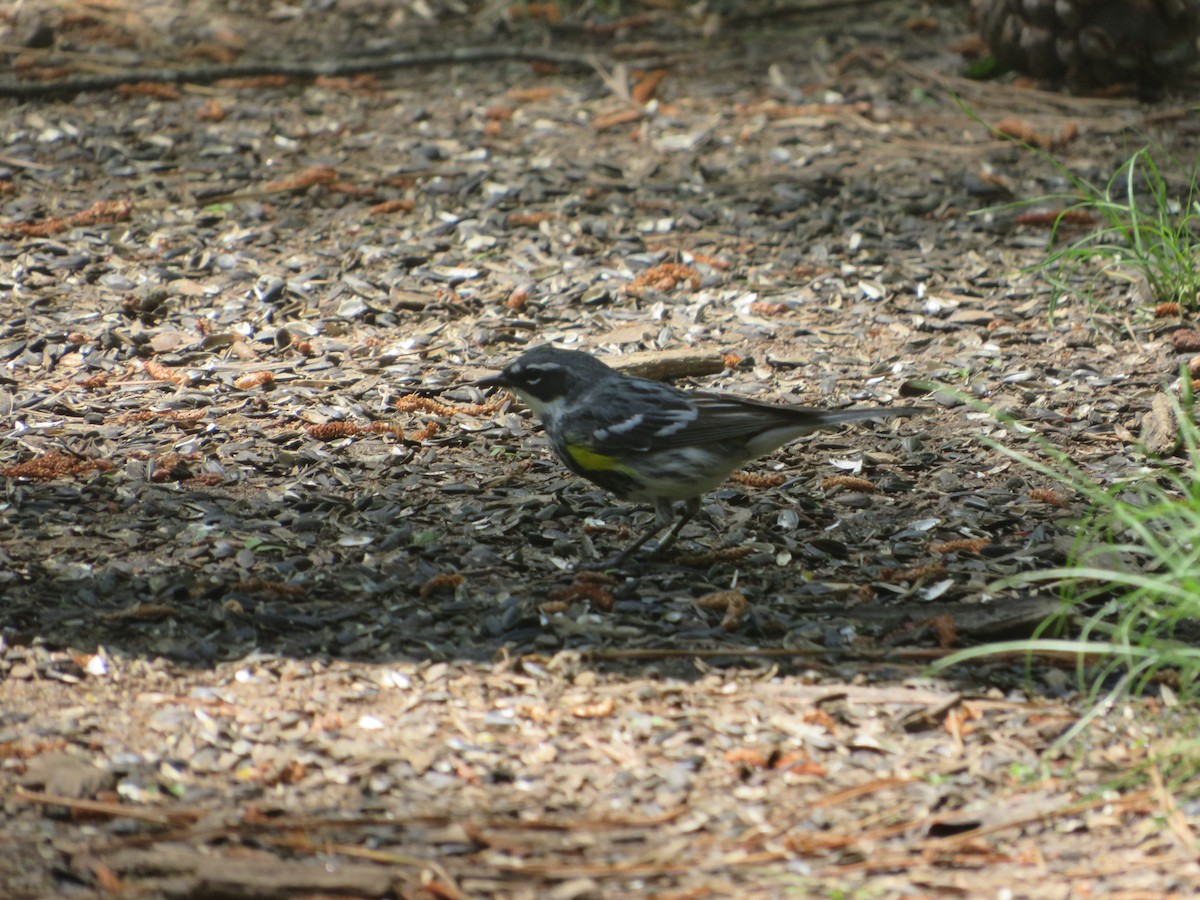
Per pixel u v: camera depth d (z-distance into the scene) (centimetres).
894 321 1412
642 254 1559
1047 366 1311
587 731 795
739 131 1902
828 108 1966
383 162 1805
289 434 1178
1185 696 829
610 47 2227
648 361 1291
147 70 2062
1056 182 1727
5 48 2127
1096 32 1958
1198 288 1412
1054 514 1056
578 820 714
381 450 1161
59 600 920
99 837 691
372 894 650
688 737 788
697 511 1010
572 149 1850
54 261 1515
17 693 820
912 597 949
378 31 2272
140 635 884
